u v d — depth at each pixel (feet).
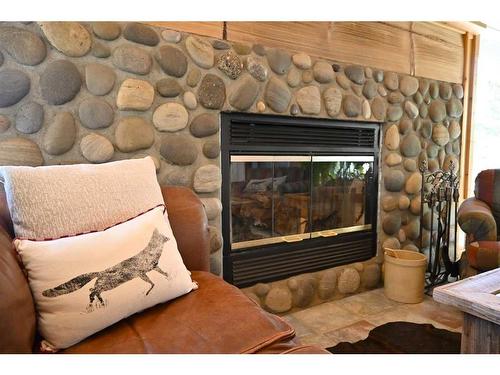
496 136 9.84
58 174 3.53
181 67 5.08
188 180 5.31
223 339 2.94
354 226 7.57
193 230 4.61
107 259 3.09
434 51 8.23
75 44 4.39
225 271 5.90
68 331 2.80
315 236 7.01
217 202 5.55
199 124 5.30
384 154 7.64
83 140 4.51
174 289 3.51
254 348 2.87
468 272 6.49
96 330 2.96
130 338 2.94
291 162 6.60
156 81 4.95
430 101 8.26
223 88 5.45
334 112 6.64
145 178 4.16
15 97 4.10
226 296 3.68
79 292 2.87
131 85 4.75
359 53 6.99
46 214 3.28
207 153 5.45
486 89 9.51
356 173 7.53
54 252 2.92
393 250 7.58
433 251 8.55
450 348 5.23
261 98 5.81
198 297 3.65
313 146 6.66
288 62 6.03
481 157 9.62
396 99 7.57
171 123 5.08
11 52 4.06
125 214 3.78
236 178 6.03
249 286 6.19
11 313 2.47
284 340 3.05
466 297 3.24
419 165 8.19
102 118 4.61
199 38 5.24
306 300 6.72
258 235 6.40
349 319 6.25
